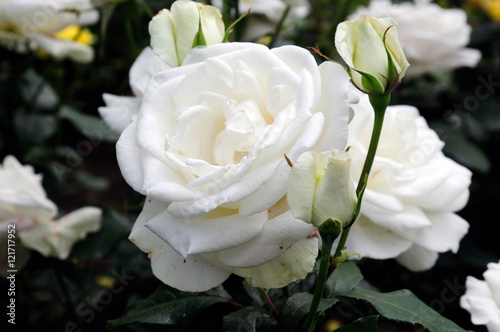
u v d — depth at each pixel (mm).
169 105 500
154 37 529
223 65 491
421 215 597
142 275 775
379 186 596
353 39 490
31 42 951
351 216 469
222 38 530
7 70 1205
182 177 489
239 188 466
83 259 803
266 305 574
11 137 1066
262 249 477
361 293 560
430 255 649
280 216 481
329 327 966
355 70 486
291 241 476
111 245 810
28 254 804
